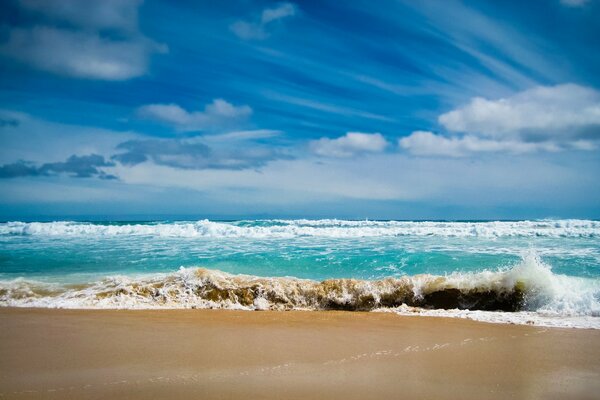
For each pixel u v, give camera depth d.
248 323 6.64
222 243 16.23
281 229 19.39
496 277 8.05
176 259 12.66
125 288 8.45
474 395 3.66
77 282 9.65
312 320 6.86
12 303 8.09
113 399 3.56
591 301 7.32
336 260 12.21
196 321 6.77
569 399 3.60
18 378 4.10
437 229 19.11
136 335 5.84
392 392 3.72
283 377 4.11
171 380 4.02
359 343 5.40
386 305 8.02
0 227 20.86
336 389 3.78
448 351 5.02
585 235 18.00
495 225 23.23
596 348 5.14
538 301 7.59
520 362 4.60
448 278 8.25
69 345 5.31
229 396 3.61
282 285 8.27
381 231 19.20
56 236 19.62
